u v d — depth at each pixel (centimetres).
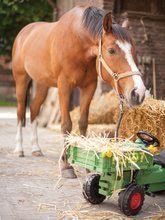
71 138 400
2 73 2431
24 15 1254
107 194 382
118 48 421
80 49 481
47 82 572
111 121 816
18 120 663
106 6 892
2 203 398
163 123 569
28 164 580
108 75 438
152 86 935
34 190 446
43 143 781
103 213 376
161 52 941
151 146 389
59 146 746
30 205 394
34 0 1198
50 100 1095
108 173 378
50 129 1030
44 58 551
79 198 420
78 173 525
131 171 372
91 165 373
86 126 527
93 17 468
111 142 380
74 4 974
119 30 429
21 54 634
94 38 463
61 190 448
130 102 406
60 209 385
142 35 926
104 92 891
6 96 2434
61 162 507
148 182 389
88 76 507
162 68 941
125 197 365
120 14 914
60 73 509
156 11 938
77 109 892
